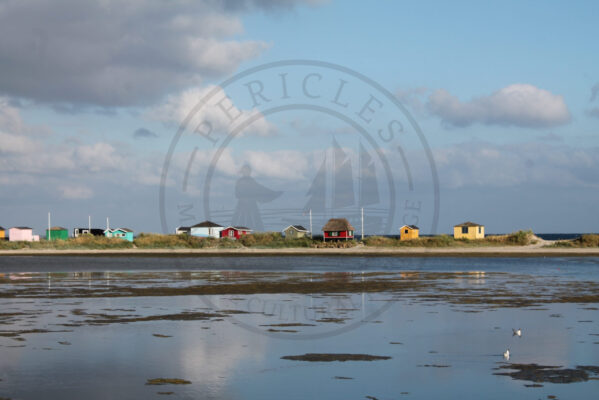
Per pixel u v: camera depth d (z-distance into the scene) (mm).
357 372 13930
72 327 19703
